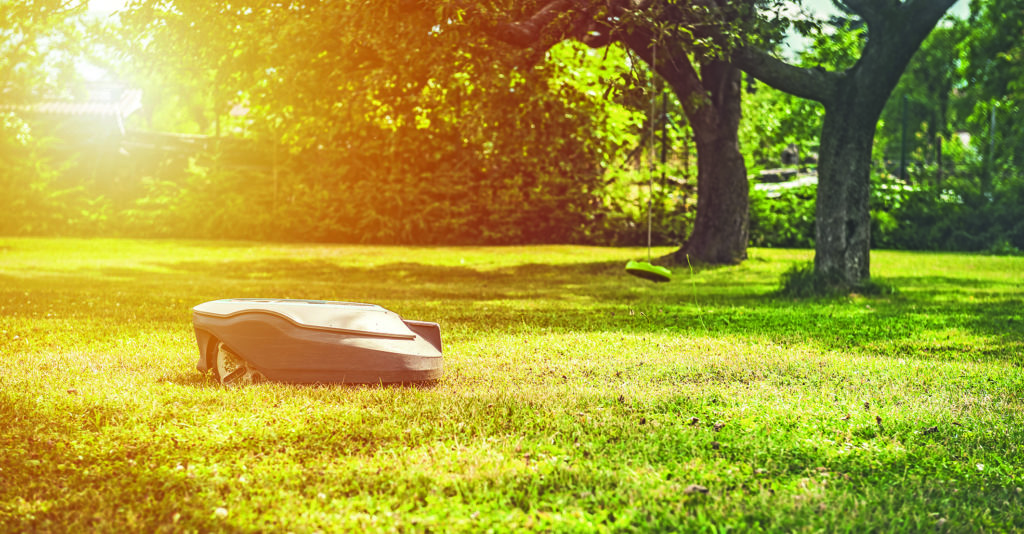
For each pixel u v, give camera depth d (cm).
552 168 2930
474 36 1309
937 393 596
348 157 3003
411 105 1681
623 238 2884
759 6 1412
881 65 1412
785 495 372
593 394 575
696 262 2030
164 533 327
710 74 1962
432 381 623
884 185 2986
